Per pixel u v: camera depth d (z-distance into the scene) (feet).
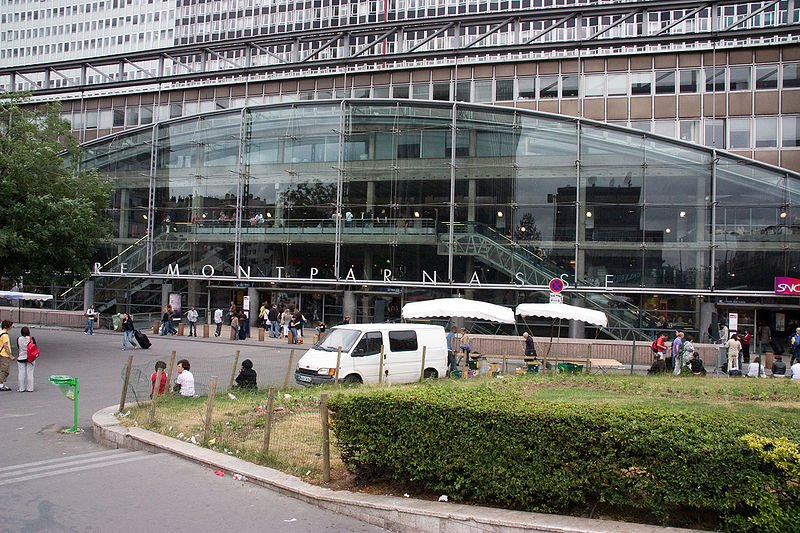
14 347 90.27
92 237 95.40
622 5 138.21
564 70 142.31
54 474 28.71
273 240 130.72
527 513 21.11
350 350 55.88
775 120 130.41
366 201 126.00
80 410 47.73
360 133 127.13
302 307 137.28
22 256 85.51
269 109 133.28
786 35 134.21
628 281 112.98
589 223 115.34
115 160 144.97
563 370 69.10
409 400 23.85
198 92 172.45
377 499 23.34
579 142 115.85
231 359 84.69
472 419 22.44
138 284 143.54
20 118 91.20
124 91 178.29
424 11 325.83
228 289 142.61
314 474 27.20
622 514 20.77
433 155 123.24
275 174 131.95
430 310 76.48
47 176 88.84
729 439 19.03
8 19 419.33
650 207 113.09
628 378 53.01
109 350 92.38
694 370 68.80
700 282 110.63
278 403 42.52
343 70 163.53
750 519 18.40
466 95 148.66
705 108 134.10
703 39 135.44
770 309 114.01
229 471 28.50
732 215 110.42
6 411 47.24
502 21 147.13
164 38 379.55
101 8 396.78
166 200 140.05
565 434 20.90
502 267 117.91
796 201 108.58
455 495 22.80
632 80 138.41
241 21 361.51
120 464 30.32
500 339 93.09
